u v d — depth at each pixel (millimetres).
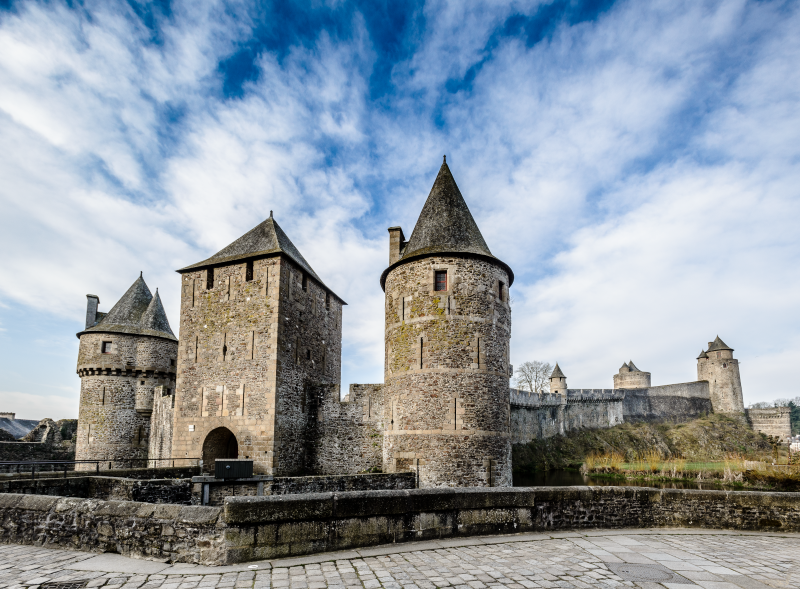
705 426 59312
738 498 8992
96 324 31812
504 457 16984
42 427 39750
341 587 5301
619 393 59688
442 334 17109
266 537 6504
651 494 9031
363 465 20641
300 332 22219
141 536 6625
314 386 22562
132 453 28781
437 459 16203
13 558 6543
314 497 6922
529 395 50156
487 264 18078
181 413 21031
